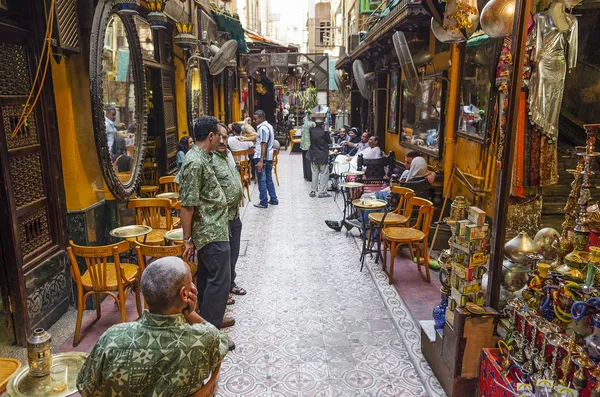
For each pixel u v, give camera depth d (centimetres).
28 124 401
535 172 483
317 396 320
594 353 225
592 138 286
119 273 389
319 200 966
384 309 456
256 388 330
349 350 380
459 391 304
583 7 520
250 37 1791
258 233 725
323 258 607
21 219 389
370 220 578
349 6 1566
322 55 1709
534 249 312
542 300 270
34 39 395
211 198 366
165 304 177
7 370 244
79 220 452
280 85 1958
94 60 432
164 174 759
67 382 220
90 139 460
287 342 394
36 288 402
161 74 733
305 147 1153
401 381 337
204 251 371
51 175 429
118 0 474
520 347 258
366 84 1202
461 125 612
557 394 223
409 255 615
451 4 402
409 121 868
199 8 892
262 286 514
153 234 526
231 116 1398
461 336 295
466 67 595
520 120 470
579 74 574
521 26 273
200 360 181
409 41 749
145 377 173
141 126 589
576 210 305
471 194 592
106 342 175
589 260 248
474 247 293
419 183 639
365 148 994
